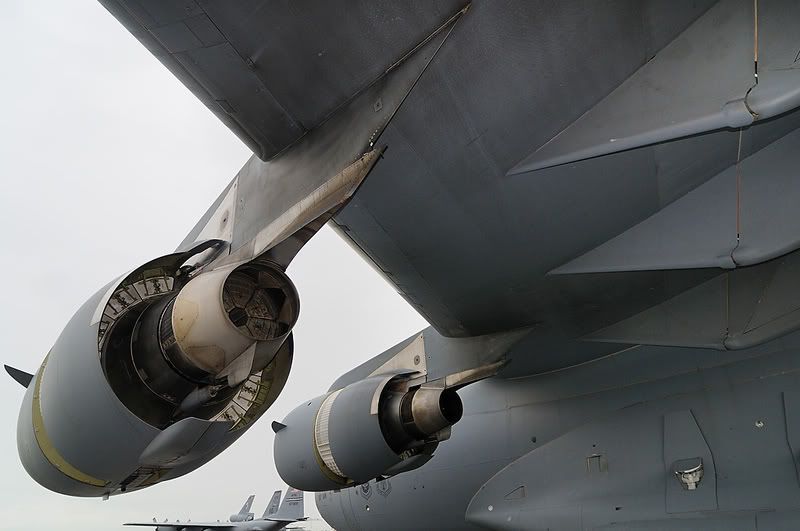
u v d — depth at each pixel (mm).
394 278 4828
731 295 4445
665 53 3217
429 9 2838
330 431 5504
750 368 4684
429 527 6914
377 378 5578
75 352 3326
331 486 5699
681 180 3799
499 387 6434
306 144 3424
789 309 4098
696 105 3023
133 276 3541
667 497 4594
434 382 5590
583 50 3127
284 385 4035
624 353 5594
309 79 3156
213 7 2824
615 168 3652
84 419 3316
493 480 5836
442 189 3775
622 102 3295
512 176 3660
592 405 5621
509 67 3133
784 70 2812
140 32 3025
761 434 4410
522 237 4156
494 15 2895
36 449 3676
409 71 2965
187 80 3299
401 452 5516
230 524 26641
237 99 3312
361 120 3137
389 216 4039
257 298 3426
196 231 4426
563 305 4918
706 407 4789
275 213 3453
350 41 2975
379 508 7289
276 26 2922
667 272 4434
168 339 3297
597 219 4023
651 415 5090
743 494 4242
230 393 3693
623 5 2980
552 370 6105
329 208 3119
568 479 5320
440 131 3414
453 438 6590
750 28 2957
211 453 3898
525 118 3369
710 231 3754
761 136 3551
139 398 3441
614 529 4773
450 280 4699
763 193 3607
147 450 3311
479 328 5461
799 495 4012
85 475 3592
